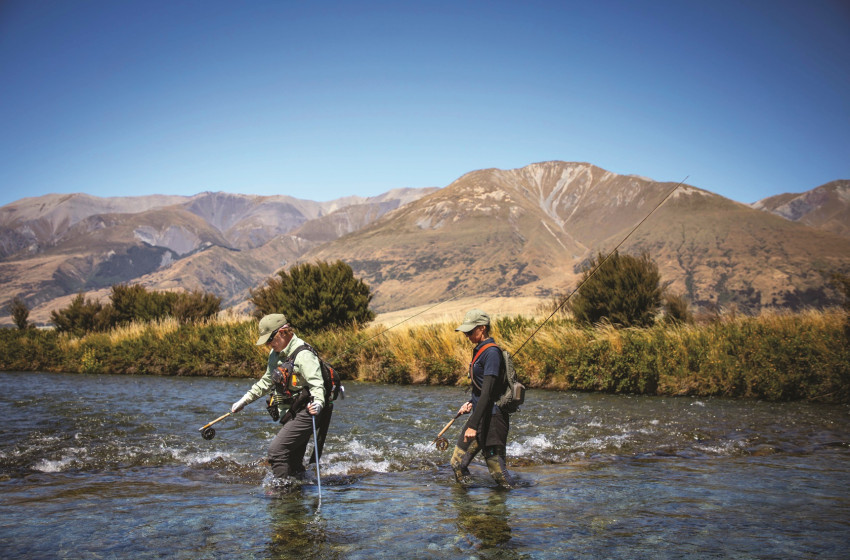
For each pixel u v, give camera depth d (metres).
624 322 16.48
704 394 12.04
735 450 6.59
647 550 3.30
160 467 5.94
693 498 4.47
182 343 19.31
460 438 5.15
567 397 11.90
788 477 5.18
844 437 7.38
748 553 3.23
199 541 3.58
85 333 25.08
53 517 4.11
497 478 5.04
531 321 17.48
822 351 11.12
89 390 13.71
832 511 4.07
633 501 4.41
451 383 15.08
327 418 5.37
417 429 8.24
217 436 7.66
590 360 13.30
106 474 5.64
